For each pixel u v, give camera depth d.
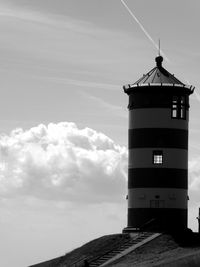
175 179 95.00
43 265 93.81
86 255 89.62
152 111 95.25
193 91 97.50
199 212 94.69
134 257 85.31
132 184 96.06
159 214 94.50
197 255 78.62
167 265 77.00
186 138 96.88
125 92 98.56
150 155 95.00
